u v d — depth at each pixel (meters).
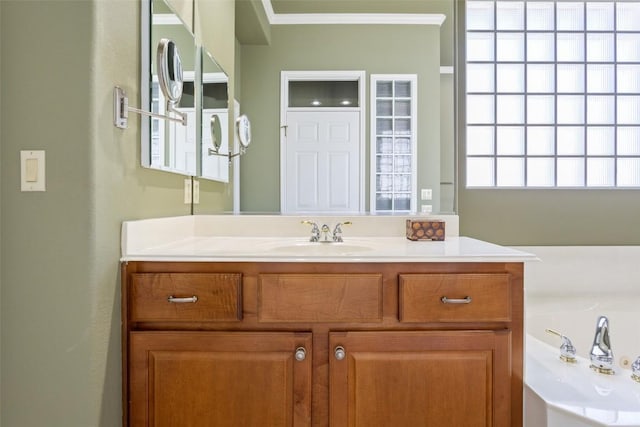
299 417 1.12
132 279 1.12
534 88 2.00
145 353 1.12
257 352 1.11
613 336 1.76
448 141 1.82
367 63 1.81
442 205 1.82
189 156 1.60
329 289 1.11
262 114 1.81
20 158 1.00
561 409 0.99
